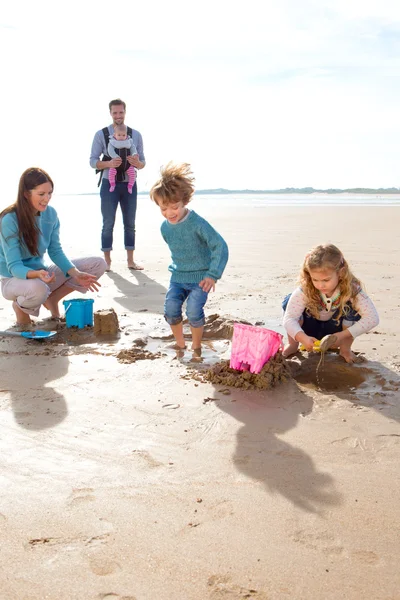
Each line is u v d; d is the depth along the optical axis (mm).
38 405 3133
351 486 2297
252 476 2375
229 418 2961
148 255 9234
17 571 1801
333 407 3104
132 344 4316
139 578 1774
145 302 5742
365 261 7969
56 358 3980
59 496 2223
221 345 4320
